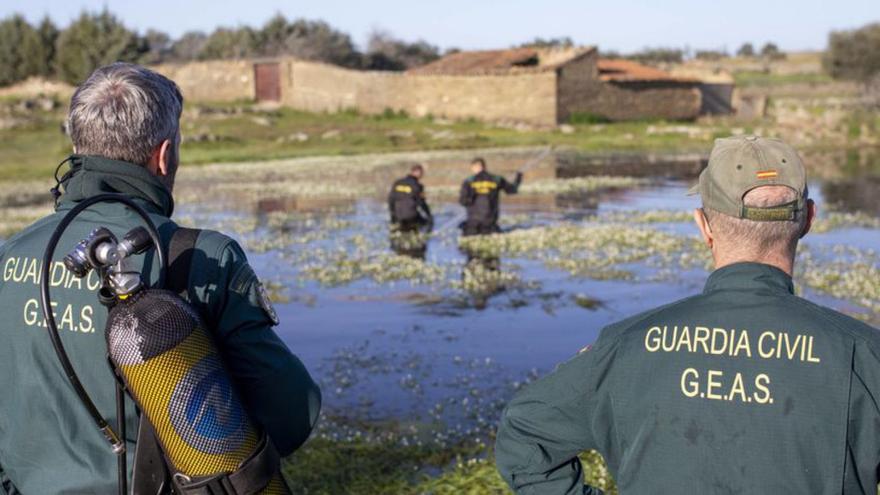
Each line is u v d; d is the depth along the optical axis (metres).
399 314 11.62
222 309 2.42
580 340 10.31
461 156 39.22
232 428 2.26
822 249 16.19
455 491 5.67
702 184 2.47
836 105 57.75
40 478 2.43
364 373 8.95
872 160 38.00
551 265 14.84
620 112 52.25
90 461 2.40
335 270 14.48
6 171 34.72
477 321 11.21
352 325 11.04
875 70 70.19
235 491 2.27
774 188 2.35
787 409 2.16
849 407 2.16
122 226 2.48
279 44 82.81
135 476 2.33
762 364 2.21
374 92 53.44
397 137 45.47
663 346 2.31
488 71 49.72
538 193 26.36
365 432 7.12
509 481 2.48
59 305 2.41
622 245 16.61
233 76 59.38
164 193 2.62
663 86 53.84
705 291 2.41
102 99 2.54
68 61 64.12
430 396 8.16
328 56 80.69
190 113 51.22
